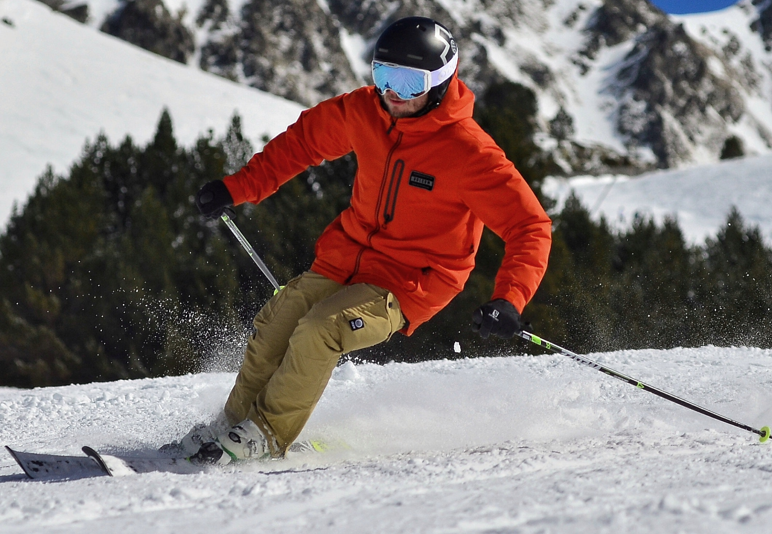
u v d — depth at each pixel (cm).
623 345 1401
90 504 176
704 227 3133
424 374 550
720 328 1440
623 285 1498
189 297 1473
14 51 4016
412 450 292
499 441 303
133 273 1459
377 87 267
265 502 171
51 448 334
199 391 514
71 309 1521
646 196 3594
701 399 412
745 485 159
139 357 1434
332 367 267
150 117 3709
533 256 260
